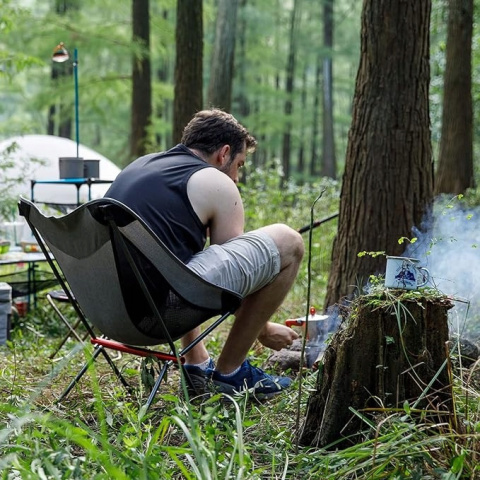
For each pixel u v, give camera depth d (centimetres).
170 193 320
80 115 2316
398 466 233
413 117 455
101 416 237
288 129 2872
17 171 872
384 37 452
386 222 455
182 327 318
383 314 266
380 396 266
